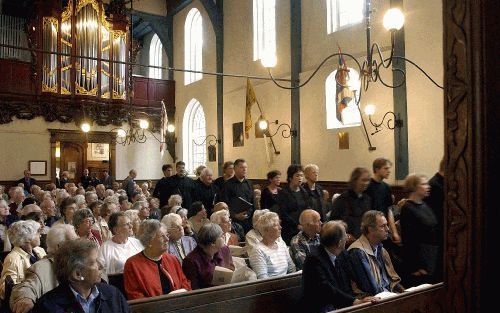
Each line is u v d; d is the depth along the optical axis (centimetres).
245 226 730
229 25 1720
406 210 468
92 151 1922
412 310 322
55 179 1798
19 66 1734
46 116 1786
